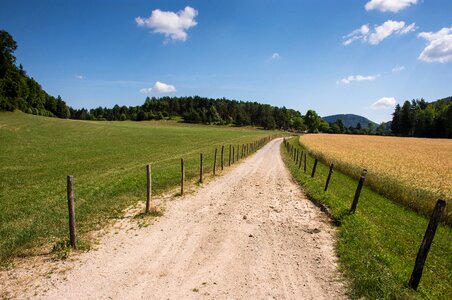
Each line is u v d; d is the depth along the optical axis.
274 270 7.62
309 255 8.52
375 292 6.54
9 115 78.00
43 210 12.01
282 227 10.82
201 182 18.53
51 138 48.09
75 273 7.16
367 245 8.90
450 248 10.52
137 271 7.34
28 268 7.34
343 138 91.19
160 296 6.34
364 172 12.18
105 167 24.31
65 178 19.39
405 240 10.81
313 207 13.72
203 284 6.86
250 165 28.73
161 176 19.98
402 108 141.50
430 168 28.44
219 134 85.69
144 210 12.24
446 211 13.93
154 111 189.62
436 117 118.06
